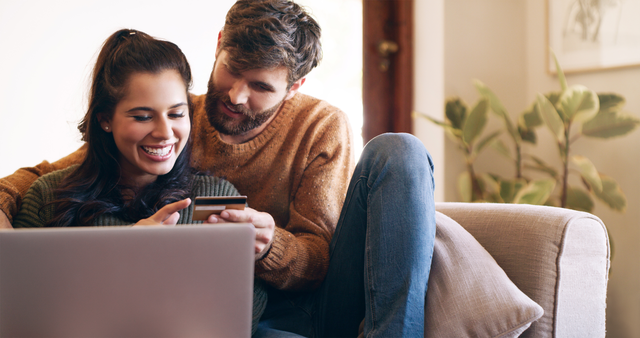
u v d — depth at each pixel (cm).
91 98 94
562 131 181
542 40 217
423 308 87
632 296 175
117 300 61
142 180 98
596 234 91
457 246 94
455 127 204
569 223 89
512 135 199
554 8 209
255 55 102
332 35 212
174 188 97
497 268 90
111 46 93
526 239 93
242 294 62
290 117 119
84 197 93
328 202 113
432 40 215
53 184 95
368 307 88
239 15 106
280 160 117
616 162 184
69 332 61
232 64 105
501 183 196
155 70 89
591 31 193
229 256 62
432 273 92
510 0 222
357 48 217
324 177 115
